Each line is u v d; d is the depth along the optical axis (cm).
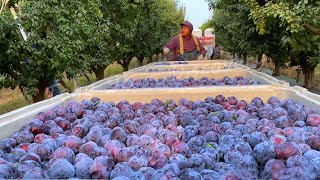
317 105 251
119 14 1209
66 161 150
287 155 159
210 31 2434
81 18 725
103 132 205
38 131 213
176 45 802
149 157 163
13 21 612
